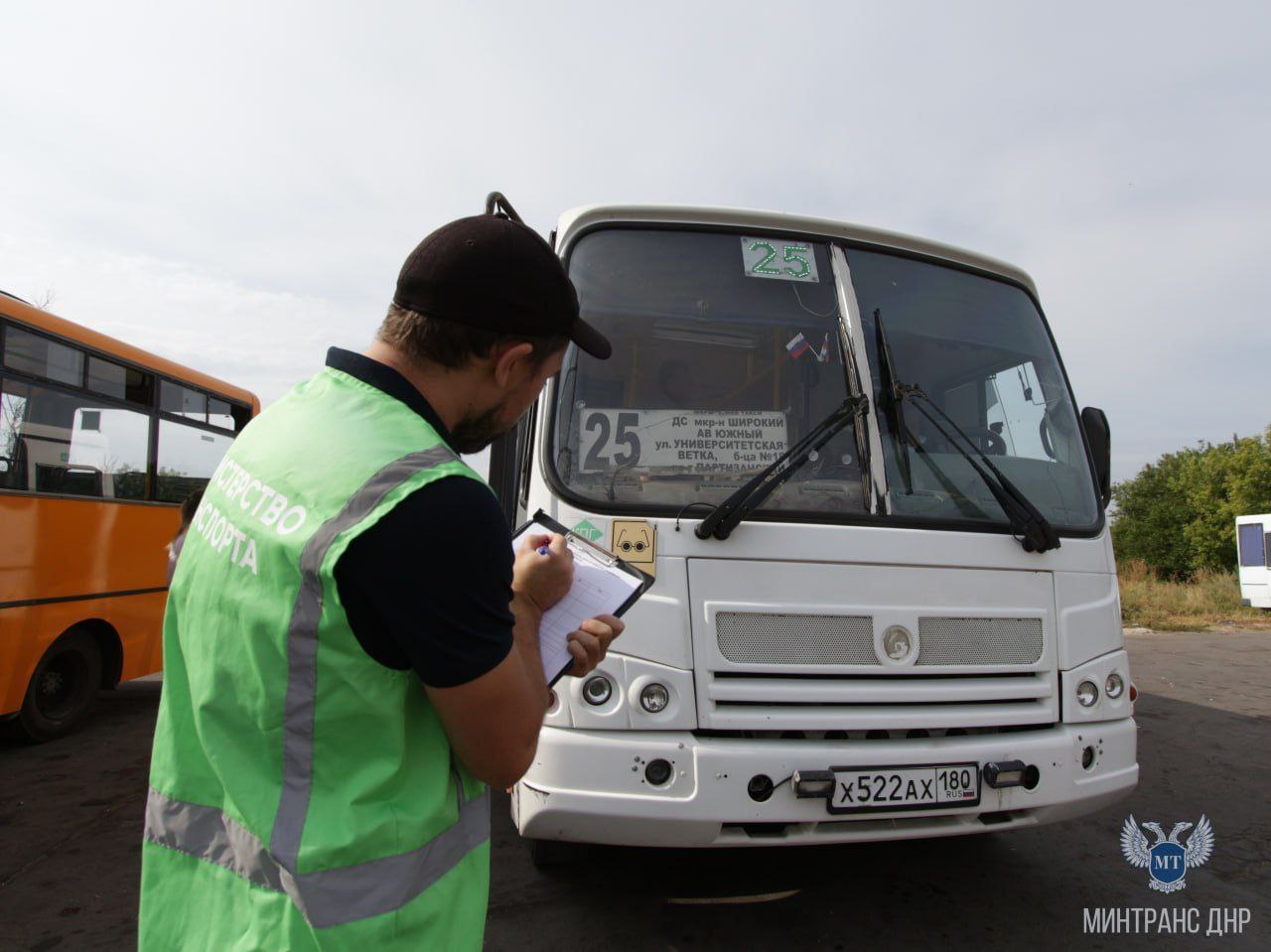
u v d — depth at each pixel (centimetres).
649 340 317
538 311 114
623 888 334
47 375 560
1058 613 313
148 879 112
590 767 259
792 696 275
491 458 309
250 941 99
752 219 345
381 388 112
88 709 696
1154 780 534
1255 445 3516
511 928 302
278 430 114
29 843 397
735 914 316
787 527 289
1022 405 358
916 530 301
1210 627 1683
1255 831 438
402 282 116
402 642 97
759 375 320
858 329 337
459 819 112
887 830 272
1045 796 288
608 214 333
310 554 97
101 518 611
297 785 99
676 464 301
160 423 682
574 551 150
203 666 107
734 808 259
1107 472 355
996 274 382
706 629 275
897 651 287
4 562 522
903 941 300
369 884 98
